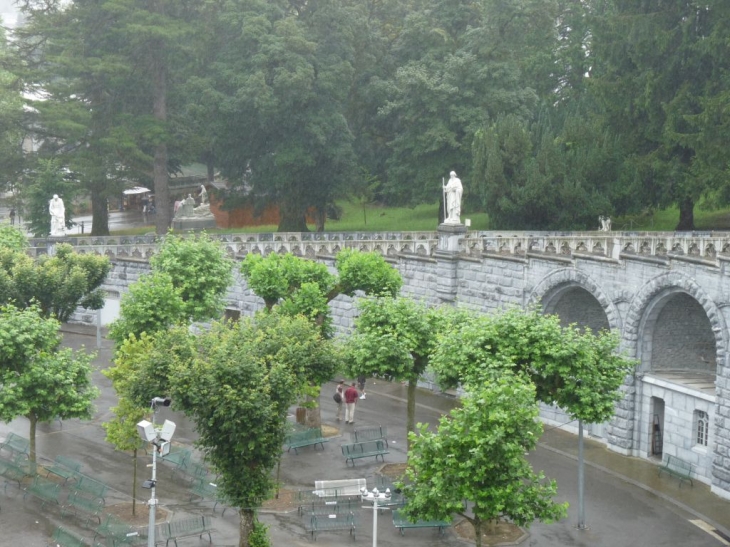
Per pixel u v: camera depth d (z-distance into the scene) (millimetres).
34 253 72812
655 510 42719
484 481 32562
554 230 74188
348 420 52562
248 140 89000
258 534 36000
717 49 68188
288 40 85375
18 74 85625
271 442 35844
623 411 50219
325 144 87750
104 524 37438
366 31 95250
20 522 39312
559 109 86625
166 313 48750
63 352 42969
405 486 34531
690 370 50594
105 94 90312
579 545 38656
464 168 86562
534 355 39938
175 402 35875
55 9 91625
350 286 52375
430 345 43656
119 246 71062
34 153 89375
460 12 95438
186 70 90375
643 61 72438
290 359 38938
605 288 51062
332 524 38562
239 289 67625
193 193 112938
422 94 85188
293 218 93125
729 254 44406
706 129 66750
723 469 44656
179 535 37219
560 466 48000
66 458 44562
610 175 73750
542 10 95312
